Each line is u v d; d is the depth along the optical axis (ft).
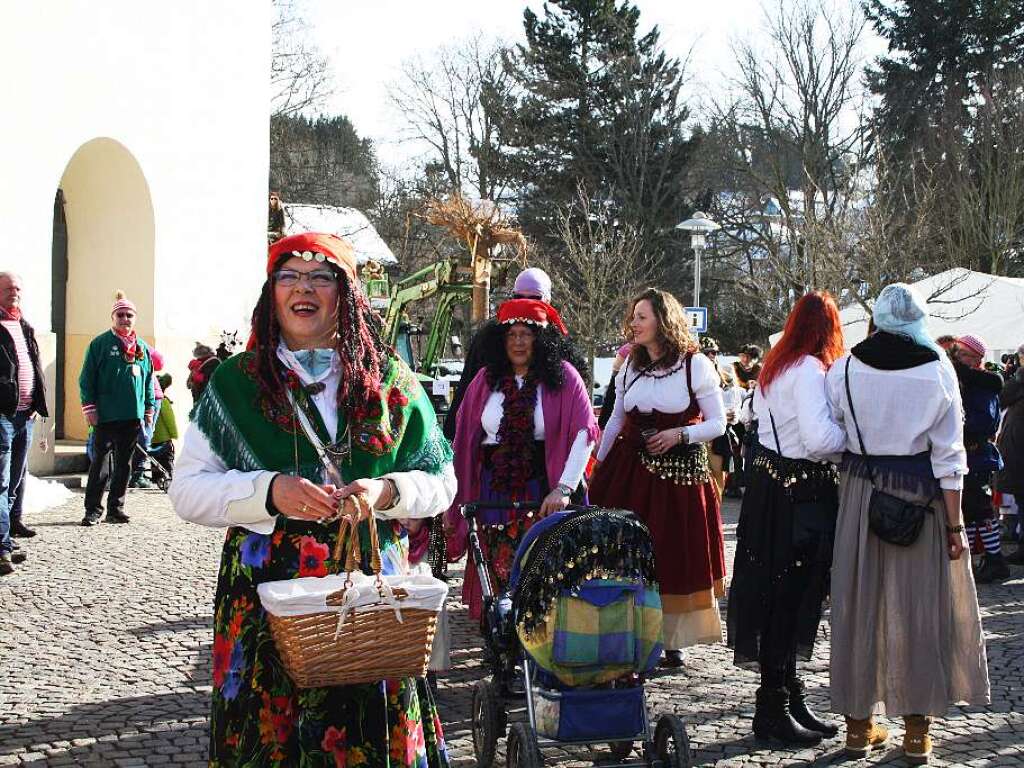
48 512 38.88
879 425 15.49
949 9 133.59
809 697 19.16
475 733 15.96
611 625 14.03
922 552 15.46
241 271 61.36
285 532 9.61
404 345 70.44
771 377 16.42
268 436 9.69
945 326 76.79
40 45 45.83
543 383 18.78
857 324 74.08
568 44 147.02
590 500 20.99
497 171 147.02
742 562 16.70
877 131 125.08
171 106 54.95
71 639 21.88
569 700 14.08
